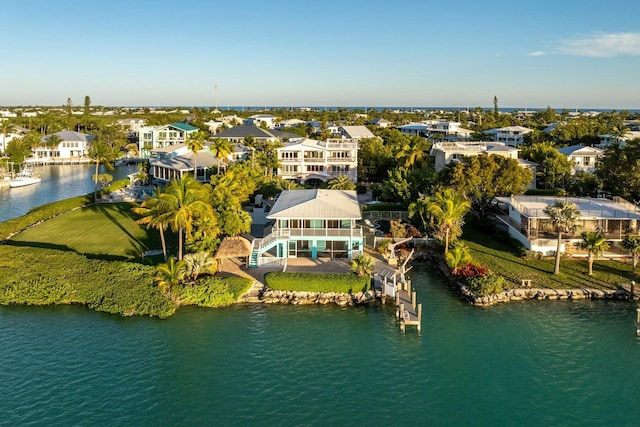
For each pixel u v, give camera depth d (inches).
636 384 1459.2
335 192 2743.6
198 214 2137.1
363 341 1690.5
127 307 1866.4
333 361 1567.4
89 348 1626.5
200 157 4473.4
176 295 1947.6
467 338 1708.9
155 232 2753.4
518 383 1462.8
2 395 1371.8
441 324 1807.3
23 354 1582.2
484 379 1480.1
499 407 1357.0
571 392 1422.2
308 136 7086.6
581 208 2492.6
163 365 1533.0
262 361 1562.5
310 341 1686.8
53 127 7696.9
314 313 1887.3
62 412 1307.8
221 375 1485.0
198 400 1368.1
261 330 1756.9
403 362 1566.2
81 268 2103.8
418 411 1336.1
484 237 2694.4
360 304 1963.6
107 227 2859.3
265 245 2269.9
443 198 2438.5
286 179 4183.1
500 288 2011.6
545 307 1927.9
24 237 2677.2
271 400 1374.3
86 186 4638.3
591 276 2138.3
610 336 1716.3
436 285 2161.7
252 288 2036.2
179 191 2070.6
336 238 2305.6
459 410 1342.3
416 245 2561.5
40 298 1936.5
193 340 1684.3
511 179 2810.0
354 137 6058.1
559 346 1658.5
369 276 2047.2
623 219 2351.1
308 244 2353.6
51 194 4215.1
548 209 2170.3
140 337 1697.8
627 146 2851.9
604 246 2133.4
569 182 3777.1
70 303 1947.6
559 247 2143.2
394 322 1825.8
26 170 5098.4
